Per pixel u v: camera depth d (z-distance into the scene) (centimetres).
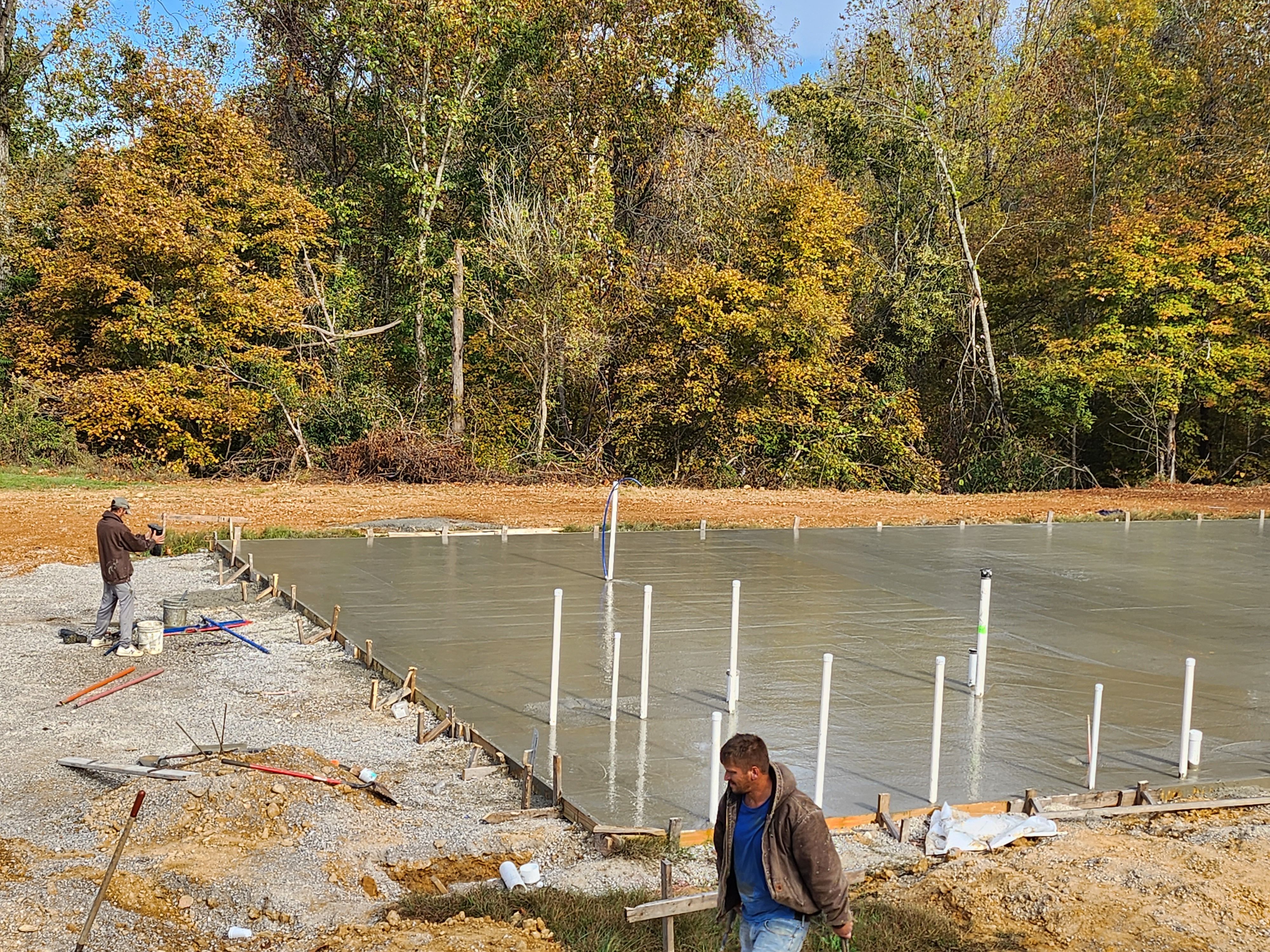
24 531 1877
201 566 1634
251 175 3067
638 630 1296
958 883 692
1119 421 3634
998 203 3812
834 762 890
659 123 3497
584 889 662
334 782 808
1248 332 3378
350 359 3403
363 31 3088
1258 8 3631
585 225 3152
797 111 3794
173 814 743
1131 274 3269
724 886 467
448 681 1077
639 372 3259
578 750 900
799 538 2053
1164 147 3625
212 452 3022
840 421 3447
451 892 665
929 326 3538
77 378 3011
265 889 653
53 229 3231
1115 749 950
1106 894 671
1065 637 1340
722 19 3488
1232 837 764
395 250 3462
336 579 1532
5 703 999
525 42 3319
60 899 628
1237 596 1616
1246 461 3619
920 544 2031
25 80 3450
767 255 3269
